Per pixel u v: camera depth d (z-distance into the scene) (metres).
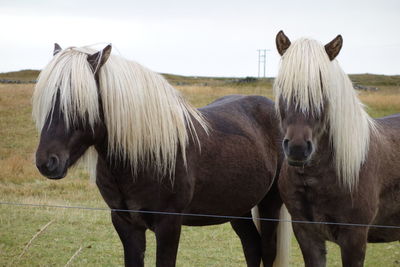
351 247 3.71
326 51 3.63
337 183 3.68
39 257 5.82
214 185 4.25
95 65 3.59
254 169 4.59
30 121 18.91
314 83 3.41
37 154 3.37
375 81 57.75
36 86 3.51
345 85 3.66
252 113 5.02
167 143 3.84
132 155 3.75
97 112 3.54
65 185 10.09
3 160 12.49
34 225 7.13
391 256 6.36
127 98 3.71
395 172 3.98
